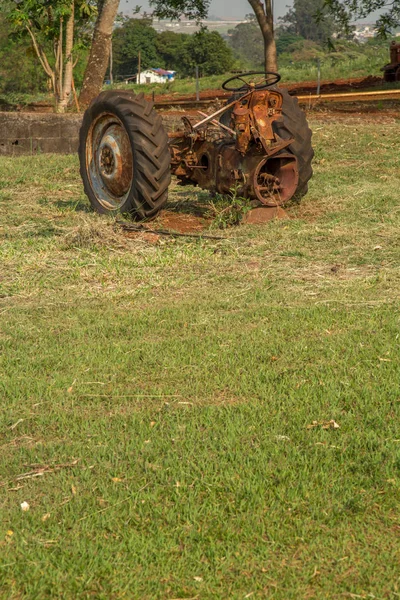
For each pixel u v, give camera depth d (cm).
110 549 341
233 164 975
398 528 355
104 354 562
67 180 1380
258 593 315
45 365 546
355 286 719
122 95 1008
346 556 337
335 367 531
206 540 347
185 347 573
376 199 1102
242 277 763
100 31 2489
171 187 1283
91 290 736
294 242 880
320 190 1186
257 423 450
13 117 1712
